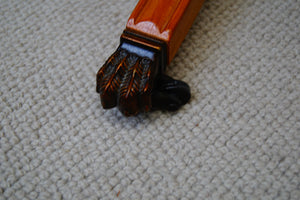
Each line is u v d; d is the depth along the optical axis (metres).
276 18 0.39
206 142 0.34
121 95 0.31
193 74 0.37
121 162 0.33
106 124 0.34
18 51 0.38
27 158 0.33
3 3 0.40
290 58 0.37
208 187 0.32
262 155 0.33
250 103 0.35
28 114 0.35
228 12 0.39
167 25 0.32
